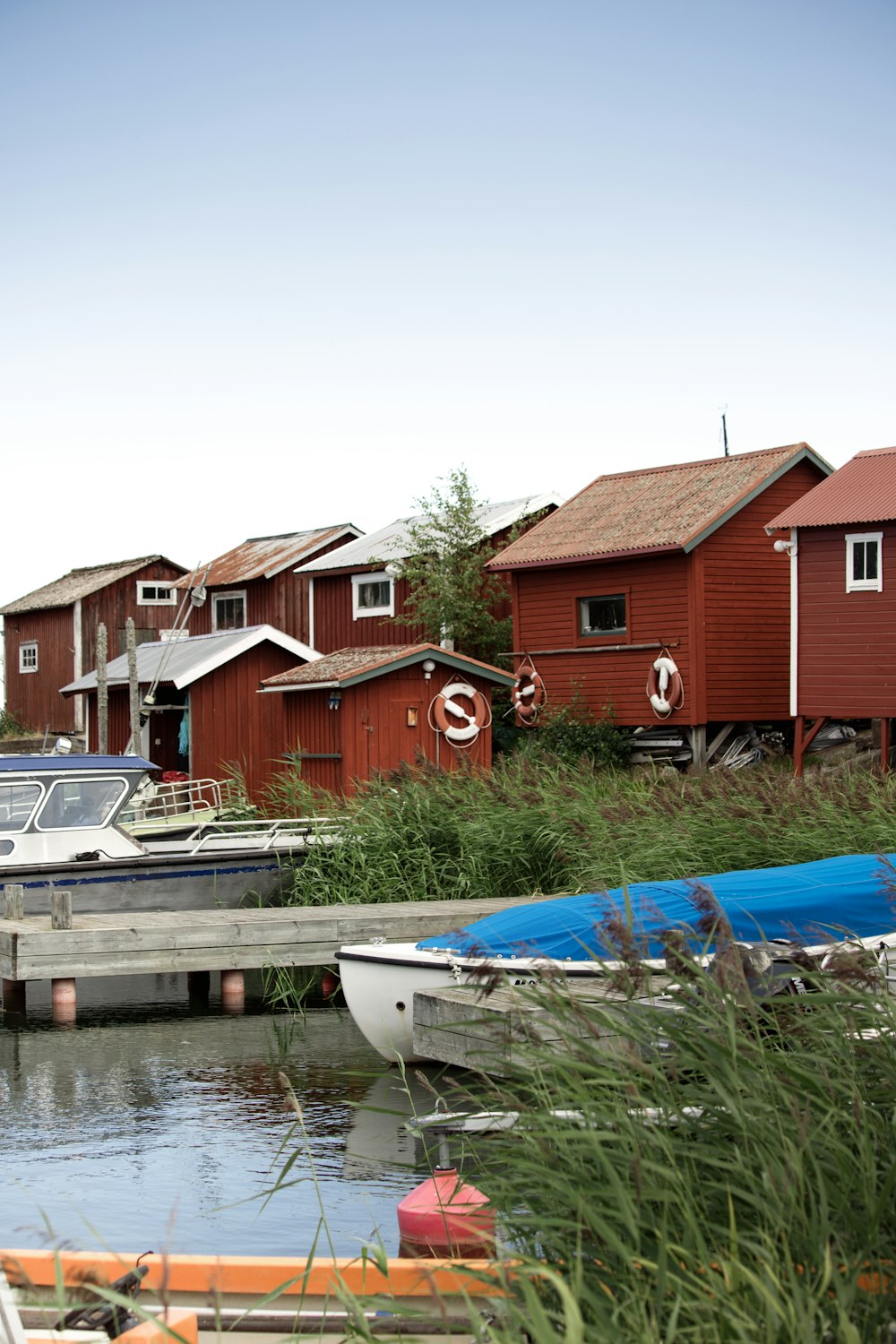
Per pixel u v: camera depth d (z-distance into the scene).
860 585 22.72
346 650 24.05
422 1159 8.55
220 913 14.76
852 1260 4.00
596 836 15.39
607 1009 5.71
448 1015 9.55
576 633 26.70
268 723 25.53
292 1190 7.99
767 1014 5.26
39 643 41.56
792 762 24.78
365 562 31.38
